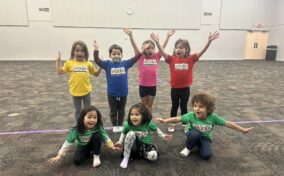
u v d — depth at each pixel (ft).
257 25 36.60
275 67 27.81
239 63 32.12
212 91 15.23
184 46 8.18
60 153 6.12
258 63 32.24
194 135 6.56
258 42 37.29
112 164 6.30
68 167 6.15
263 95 14.25
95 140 6.21
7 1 30.66
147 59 8.85
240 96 13.96
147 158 6.34
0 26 31.22
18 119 9.76
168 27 34.42
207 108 6.51
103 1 32.53
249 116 10.33
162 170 6.04
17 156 6.70
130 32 8.71
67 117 10.03
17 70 23.35
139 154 6.51
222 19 35.50
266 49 37.19
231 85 17.17
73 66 8.10
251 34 36.78
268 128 8.90
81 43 8.20
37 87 15.93
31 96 13.57
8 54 32.24
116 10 32.99
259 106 11.91
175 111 8.62
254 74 22.38
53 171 5.96
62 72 8.20
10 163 6.32
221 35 36.09
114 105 8.26
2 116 10.13
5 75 20.51
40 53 32.83
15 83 17.19
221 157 6.70
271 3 36.04
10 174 5.82
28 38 32.14
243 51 37.27
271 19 36.65
